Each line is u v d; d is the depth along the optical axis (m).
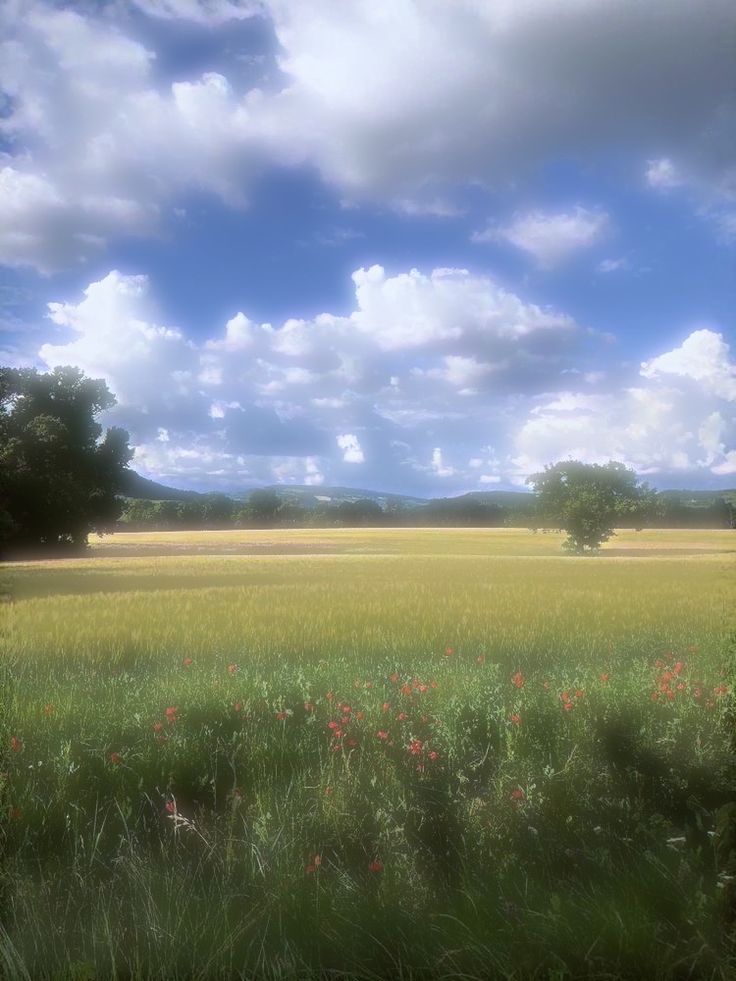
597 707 4.86
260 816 3.45
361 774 3.96
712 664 6.30
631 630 11.05
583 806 3.58
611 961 2.46
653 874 2.89
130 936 2.70
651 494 63.41
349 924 2.69
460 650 9.19
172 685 6.44
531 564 40.44
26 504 58.25
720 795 3.65
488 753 4.31
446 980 2.45
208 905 2.83
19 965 2.51
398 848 3.22
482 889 2.88
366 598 18.08
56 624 12.00
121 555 59.62
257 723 4.87
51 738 4.51
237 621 12.91
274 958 2.56
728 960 2.38
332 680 6.59
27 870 3.07
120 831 3.47
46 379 62.38
